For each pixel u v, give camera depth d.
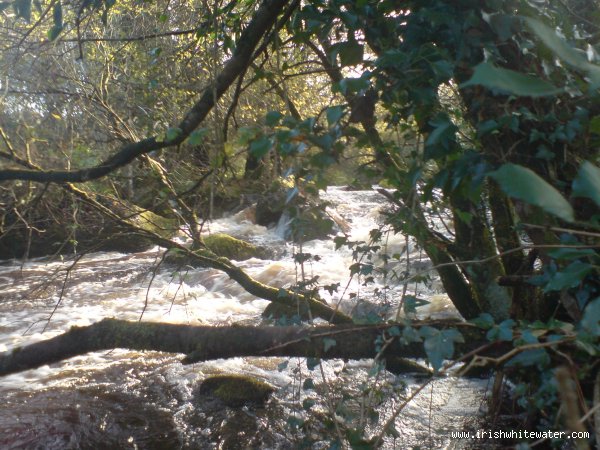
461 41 2.29
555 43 0.90
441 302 7.01
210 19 3.83
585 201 2.14
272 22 3.30
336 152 2.45
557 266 2.22
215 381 5.69
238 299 9.52
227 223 14.41
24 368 3.37
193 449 4.79
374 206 14.80
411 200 2.97
